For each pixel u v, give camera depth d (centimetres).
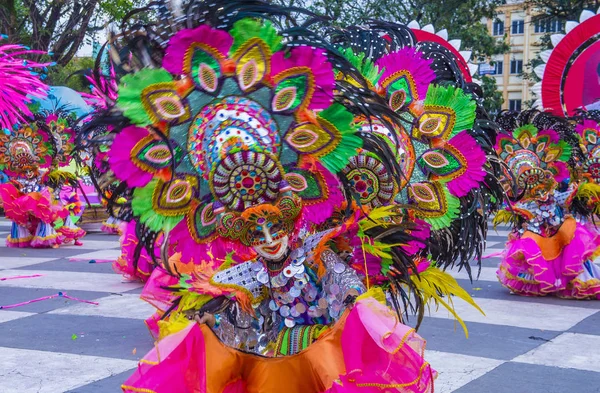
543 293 695
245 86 261
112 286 760
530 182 686
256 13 257
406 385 261
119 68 262
